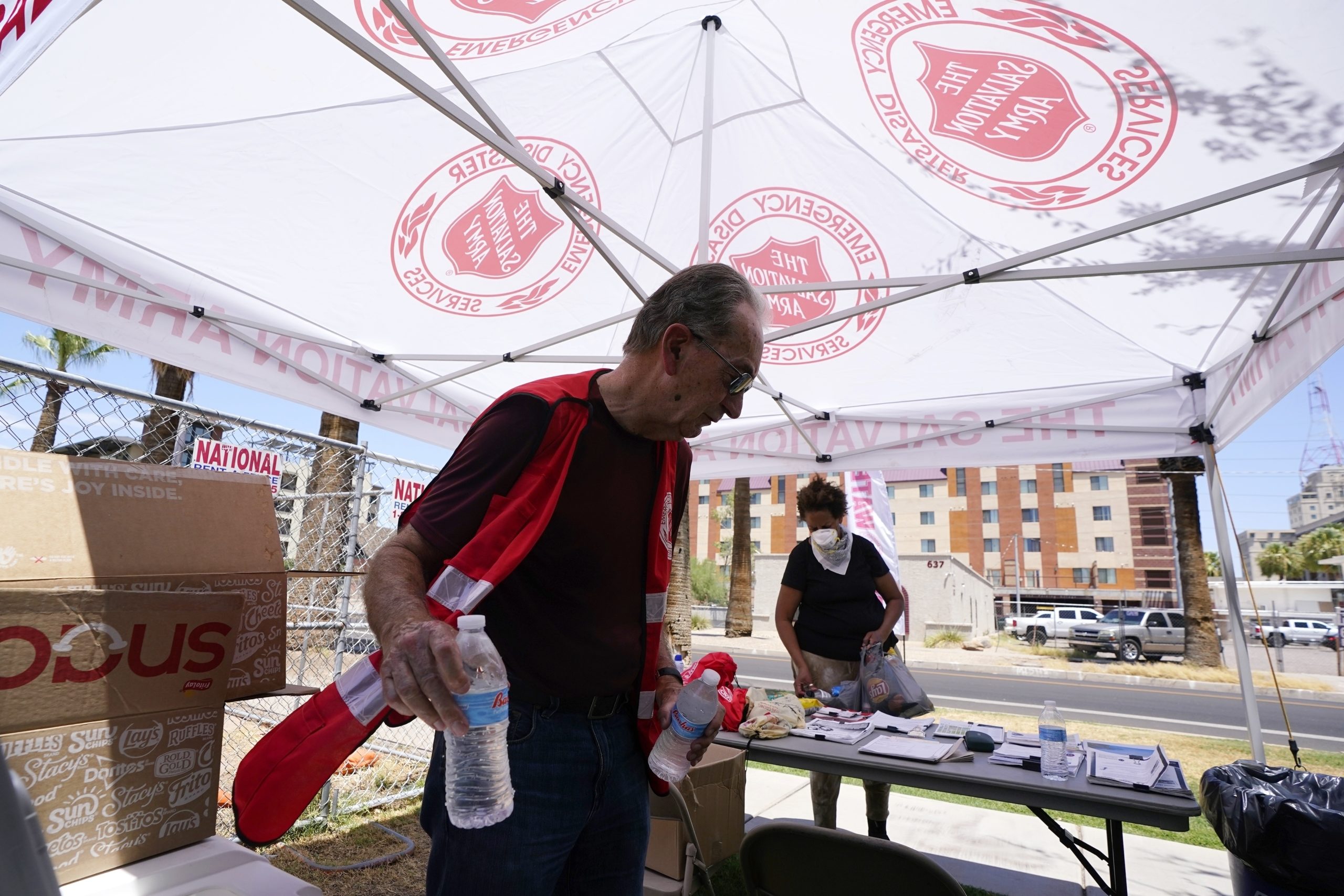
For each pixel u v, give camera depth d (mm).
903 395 5219
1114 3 2295
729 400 1442
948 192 3580
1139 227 2695
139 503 1522
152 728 1327
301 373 4305
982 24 2580
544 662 1329
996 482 54781
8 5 1512
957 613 35156
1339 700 14781
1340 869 1974
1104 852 4020
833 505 3961
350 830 3879
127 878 1213
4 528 1306
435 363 4895
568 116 3586
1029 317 4219
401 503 4758
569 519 1350
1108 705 12797
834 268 4320
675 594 10672
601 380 1497
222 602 1447
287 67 2826
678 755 1408
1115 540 51281
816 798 3553
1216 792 2330
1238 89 2492
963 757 2527
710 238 4422
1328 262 2877
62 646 1221
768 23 3082
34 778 1167
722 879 3254
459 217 3750
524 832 1249
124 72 2645
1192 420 4488
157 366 11422
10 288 3146
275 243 3684
